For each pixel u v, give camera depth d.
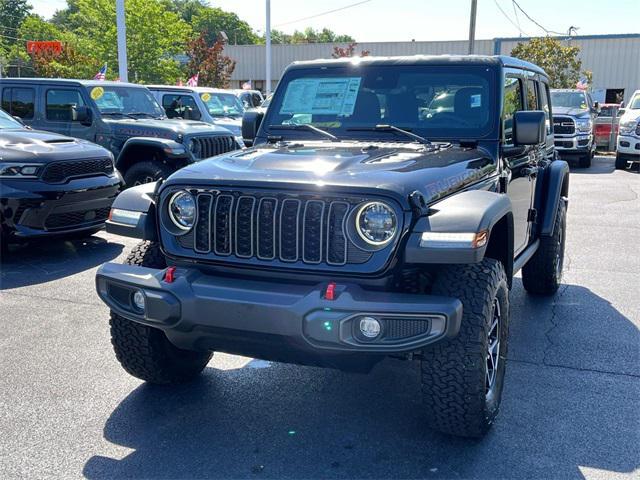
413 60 4.63
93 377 4.40
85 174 7.68
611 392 4.21
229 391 4.22
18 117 10.79
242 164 3.66
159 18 33.84
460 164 3.86
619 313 5.82
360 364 3.27
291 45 42.31
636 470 3.31
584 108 18.69
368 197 3.14
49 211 7.27
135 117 11.07
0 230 7.16
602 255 8.02
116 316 3.87
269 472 3.30
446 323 3.00
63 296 6.18
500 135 4.36
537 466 3.35
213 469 3.33
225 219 3.38
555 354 4.86
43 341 5.04
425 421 3.83
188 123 11.14
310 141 4.51
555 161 6.16
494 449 3.51
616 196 12.84
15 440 3.59
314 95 4.77
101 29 34.75
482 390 3.32
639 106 17.94
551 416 3.88
